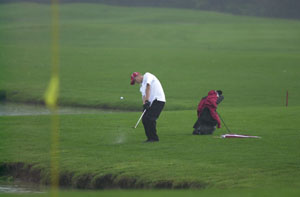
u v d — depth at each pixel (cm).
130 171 4475
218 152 5125
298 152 5078
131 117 7906
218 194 3434
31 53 19725
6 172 5038
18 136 6316
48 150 5478
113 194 3491
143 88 5559
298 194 3375
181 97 12125
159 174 4338
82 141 5934
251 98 11925
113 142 5838
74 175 4594
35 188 4638
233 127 6712
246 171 4334
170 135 6175
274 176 4169
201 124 6191
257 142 5619
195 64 17225
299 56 18825
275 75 15200
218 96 6275
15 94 12475
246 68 16412
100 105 11225
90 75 15312
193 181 4106
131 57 18775
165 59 18275
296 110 8356
